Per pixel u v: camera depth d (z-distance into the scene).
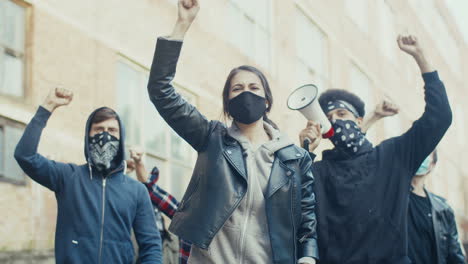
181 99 3.31
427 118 3.88
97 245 3.83
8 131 5.60
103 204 3.93
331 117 4.29
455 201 19.23
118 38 7.01
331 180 4.06
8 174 5.53
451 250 5.33
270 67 10.39
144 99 7.37
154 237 4.10
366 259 3.94
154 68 3.22
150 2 7.57
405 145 4.02
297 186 3.30
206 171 3.26
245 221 3.22
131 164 5.40
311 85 3.95
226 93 3.48
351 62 13.48
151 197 5.28
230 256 3.17
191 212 3.22
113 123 4.11
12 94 5.70
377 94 14.58
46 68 6.05
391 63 15.71
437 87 3.86
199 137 3.36
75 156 6.18
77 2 6.50
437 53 19.58
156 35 7.64
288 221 3.23
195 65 8.38
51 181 3.91
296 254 3.26
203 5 8.73
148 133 7.40
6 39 5.72
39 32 6.04
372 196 3.99
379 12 15.44
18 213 5.55
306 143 3.91
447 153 19.22
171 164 7.75
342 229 3.98
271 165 3.31
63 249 3.81
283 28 10.90
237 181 3.23
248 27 9.91
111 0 6.96
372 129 13.77
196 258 3.23
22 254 5.48
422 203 5.24
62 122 6.07
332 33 12.72
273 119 10.16
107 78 6.79
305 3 11.77
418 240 5.16
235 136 3.36
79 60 6.44
